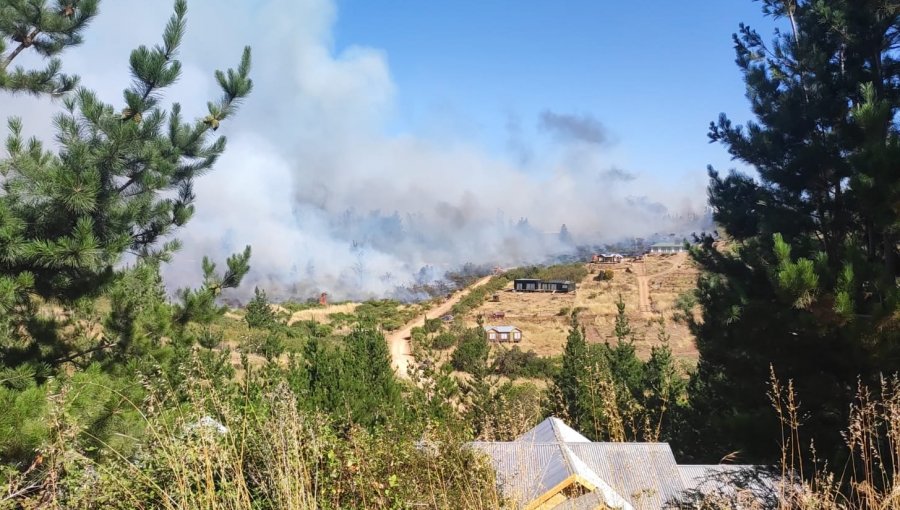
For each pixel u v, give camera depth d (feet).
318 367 53.52
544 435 39.83
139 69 27.55
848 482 23.99
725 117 50.42
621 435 26.32
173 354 30.17
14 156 24.29
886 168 27.61
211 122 31.81
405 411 43.62
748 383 43.34
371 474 17.37
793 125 43.91
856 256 31.27
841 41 42.09
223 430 17.43
